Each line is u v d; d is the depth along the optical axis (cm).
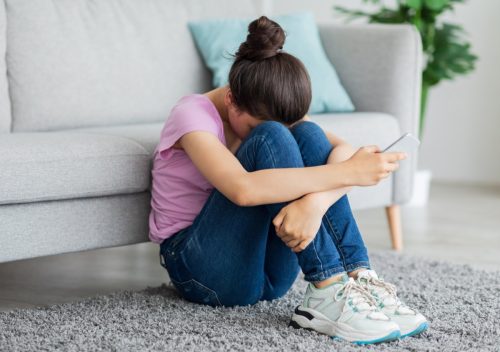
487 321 189
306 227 167
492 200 390
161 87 287
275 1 469
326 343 169
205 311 191
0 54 248
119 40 279
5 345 168
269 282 193
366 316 168
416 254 281
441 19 438
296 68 175
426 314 194
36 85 256
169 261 191
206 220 180
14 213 194
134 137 222
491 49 428
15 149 194
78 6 274
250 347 166
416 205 376
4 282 238
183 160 191
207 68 301
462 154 439
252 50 175
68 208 203
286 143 170
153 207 199
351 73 296
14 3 257
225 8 315
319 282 173
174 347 166
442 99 441
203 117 180
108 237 210
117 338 172
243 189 166
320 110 287
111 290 230
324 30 309
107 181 204
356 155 170
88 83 267
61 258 271
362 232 320
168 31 293
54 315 190
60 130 262
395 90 285
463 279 233
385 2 446
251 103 175
